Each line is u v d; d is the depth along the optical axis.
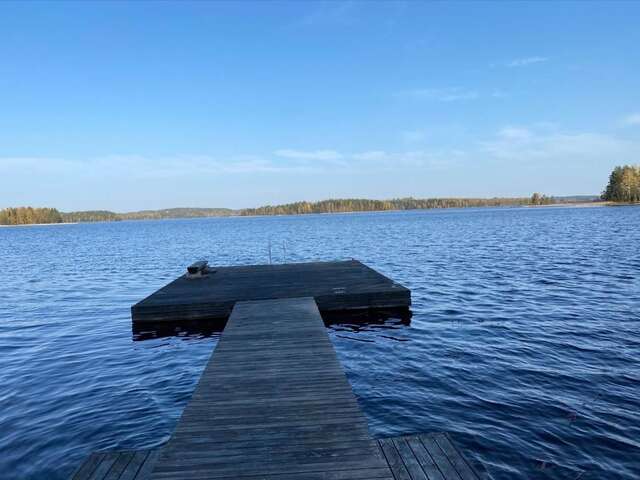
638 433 5.42
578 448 5.12
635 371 7.36
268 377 5.79
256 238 49.88
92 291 17.52
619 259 20.72
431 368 7.71
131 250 38.19
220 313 11.03
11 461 5.17
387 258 25.31
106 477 4.11
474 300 13.05
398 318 11.22
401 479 3.90
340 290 11.88
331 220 110.56
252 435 4.23
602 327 9.89
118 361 8.71
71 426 6.00
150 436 5.68
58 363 8.69
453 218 89.75
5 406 6.70
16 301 15.63
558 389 6.71
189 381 7.57
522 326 10.15
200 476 3.56
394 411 6.11
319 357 6.59
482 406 6.21
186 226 109.56
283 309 9.97
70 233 85.94
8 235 83.00
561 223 53.09
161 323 10.98
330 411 4.74
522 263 20.73
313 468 3.65
